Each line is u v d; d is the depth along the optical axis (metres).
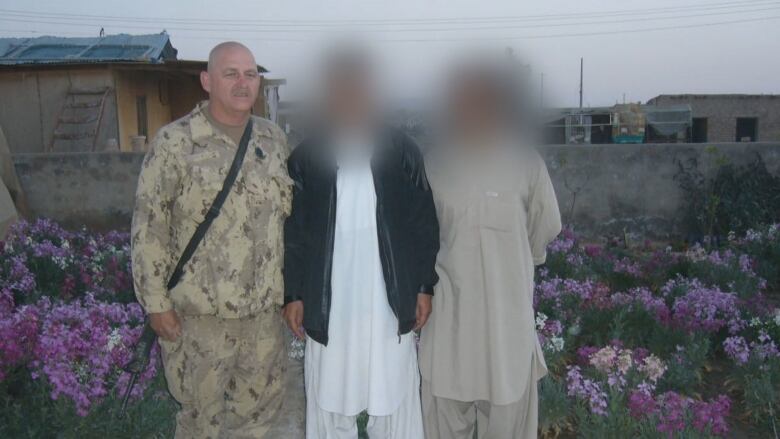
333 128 2.70
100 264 6.06
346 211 2.70
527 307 2.81
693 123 34.97
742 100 34.31
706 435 3.25
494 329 2.76
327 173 2.70
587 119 27.50
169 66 14.77
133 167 7.90
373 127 2.70
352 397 2.73
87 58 15.77
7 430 3.18
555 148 7.76
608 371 3.77
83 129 14.15
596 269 6.21
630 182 7.70
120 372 3.54
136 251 2.69
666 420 3.25
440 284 2.86
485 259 2.75
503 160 2.76
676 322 4.52
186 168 2.68
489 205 2.74
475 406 3.06
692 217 7.62
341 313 2.71
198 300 2.72
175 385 2.87
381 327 2.71
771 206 7.47
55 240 7.00
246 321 2.83
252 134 2.83
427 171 2.82
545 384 3.61
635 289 5.21
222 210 2.71
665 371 3.91
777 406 3.66
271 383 3.00
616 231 7.75
